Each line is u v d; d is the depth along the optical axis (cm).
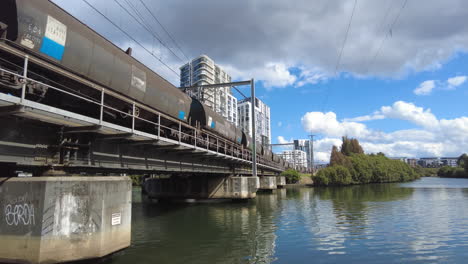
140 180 6450
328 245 1214
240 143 3100
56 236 727
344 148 10906
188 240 1295
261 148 4391
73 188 762
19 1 744
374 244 1229
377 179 8125
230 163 2844
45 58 835
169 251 1109
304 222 1767
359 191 4838
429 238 1339
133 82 1220
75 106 1038
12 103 632
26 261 707
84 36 956
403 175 9019
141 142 1197
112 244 839
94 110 1112
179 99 1712
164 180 3027
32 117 739
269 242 1264
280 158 6788
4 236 726
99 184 812
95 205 795
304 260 1012
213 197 2856
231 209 2405
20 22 748
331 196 3825
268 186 4819
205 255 1059
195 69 13475
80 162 978
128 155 1268
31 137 819
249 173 3572
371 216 2016
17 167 891
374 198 3438
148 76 1354
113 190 857
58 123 827
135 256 1036
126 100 1070
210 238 1335
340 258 1037
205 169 2208
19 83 765
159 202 3020
